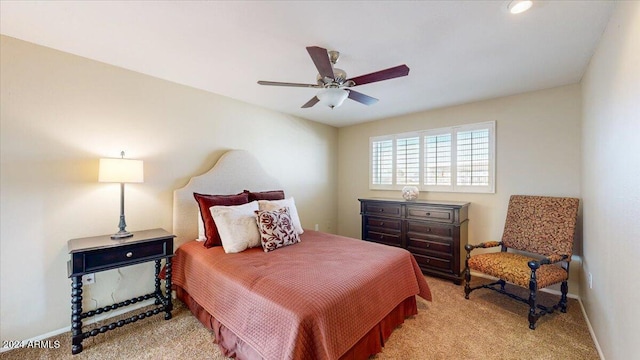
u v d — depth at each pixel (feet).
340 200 16.72
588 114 7.95
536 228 9.43
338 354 5.08
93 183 7.78
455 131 12.15
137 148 8.61
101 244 6.83
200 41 6.64
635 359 4.39
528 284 7.61
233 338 6.22
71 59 7.39
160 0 5.11
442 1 5.10
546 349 6.57
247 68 8.23
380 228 12.92
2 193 6.49
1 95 6.46
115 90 8.14
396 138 14.16
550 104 9.89
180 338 6.98
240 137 11.47
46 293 7.04
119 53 7.31
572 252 9.02
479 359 6.23
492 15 5.53
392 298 7.00
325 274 6.32
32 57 6.82
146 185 8.82
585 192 8.44
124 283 8.36
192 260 8.16
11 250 6.61
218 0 5.10
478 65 7.93
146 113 8.79
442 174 12.57
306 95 10.76
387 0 5.06
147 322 7.73
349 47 6.87
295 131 14.01
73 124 7.44
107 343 6.76
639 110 4.23
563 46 6.79
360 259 7.45
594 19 5.65
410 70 8.27
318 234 10.53
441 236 11.08
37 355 6.32
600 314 6.45
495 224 11.18
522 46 6.82
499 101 10.99
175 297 9.20
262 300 5.52
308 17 5.61
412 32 6.17
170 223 9.35
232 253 7.97
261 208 9.87
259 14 5.53
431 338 7.04
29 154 6.82
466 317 8.08
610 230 5.74
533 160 10.27
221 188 10.45
